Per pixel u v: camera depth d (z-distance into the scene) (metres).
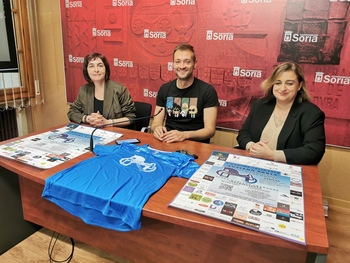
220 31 2.30
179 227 1.20
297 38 2.07
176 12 2.42
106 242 1.42
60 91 3.22
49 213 1.56
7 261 1.60
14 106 2.92
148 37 2.60
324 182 2.27
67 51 3.04
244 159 1.33
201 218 0.86
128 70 2.79
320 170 2.26
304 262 1.04
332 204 2.29
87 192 1.01
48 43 3.12
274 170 1.21
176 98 1.97
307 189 1.05
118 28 2.72
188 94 1.94
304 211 0.90
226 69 2.36
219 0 2.24
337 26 1.94
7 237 1.67
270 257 1.08
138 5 2.57
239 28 2.23
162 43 2.55
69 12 2.90
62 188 1.06
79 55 2.99
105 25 2.77
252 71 2.27
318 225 0.83
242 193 0.99
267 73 2.22
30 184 1.57
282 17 2.08
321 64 2.04
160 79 2.66
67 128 1.79
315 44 2.03
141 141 1.59
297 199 0.97
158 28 2.54
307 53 2.07
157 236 1.26
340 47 1.97
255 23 2.17
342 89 2.03
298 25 2.05
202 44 2.39
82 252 1.68
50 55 3.15
